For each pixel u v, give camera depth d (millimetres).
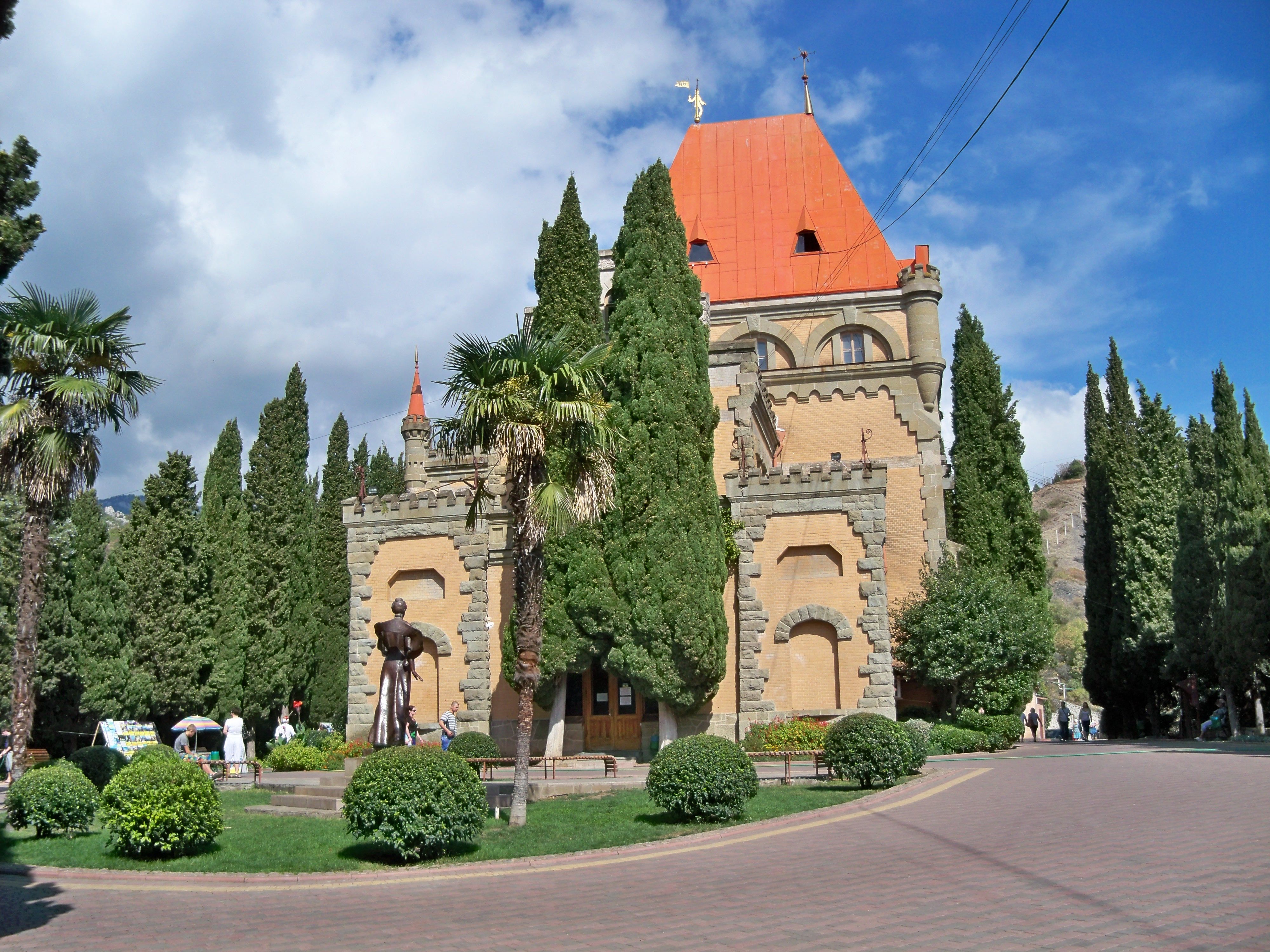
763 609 32531
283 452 49594
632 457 30750
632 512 30422
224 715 42844
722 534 32156
